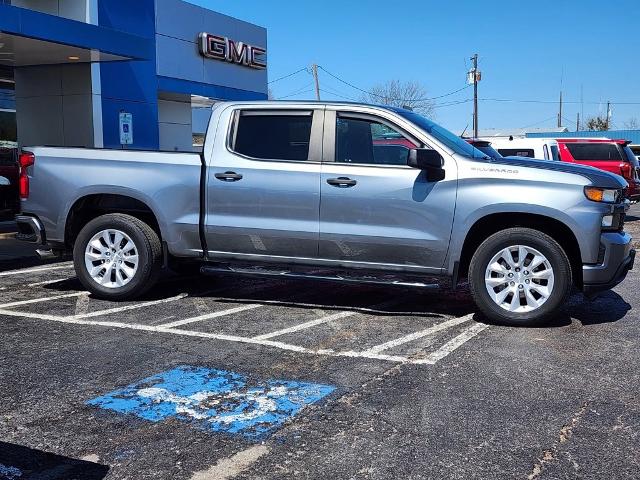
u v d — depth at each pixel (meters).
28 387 4.59
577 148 16.84
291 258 6.67
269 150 6.68
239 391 4.54
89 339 5.78
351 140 6.55
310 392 4.52
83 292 7.76
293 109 6.68
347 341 5.78
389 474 3.39
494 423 4.02
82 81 16.59
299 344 5.68
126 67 17.86
